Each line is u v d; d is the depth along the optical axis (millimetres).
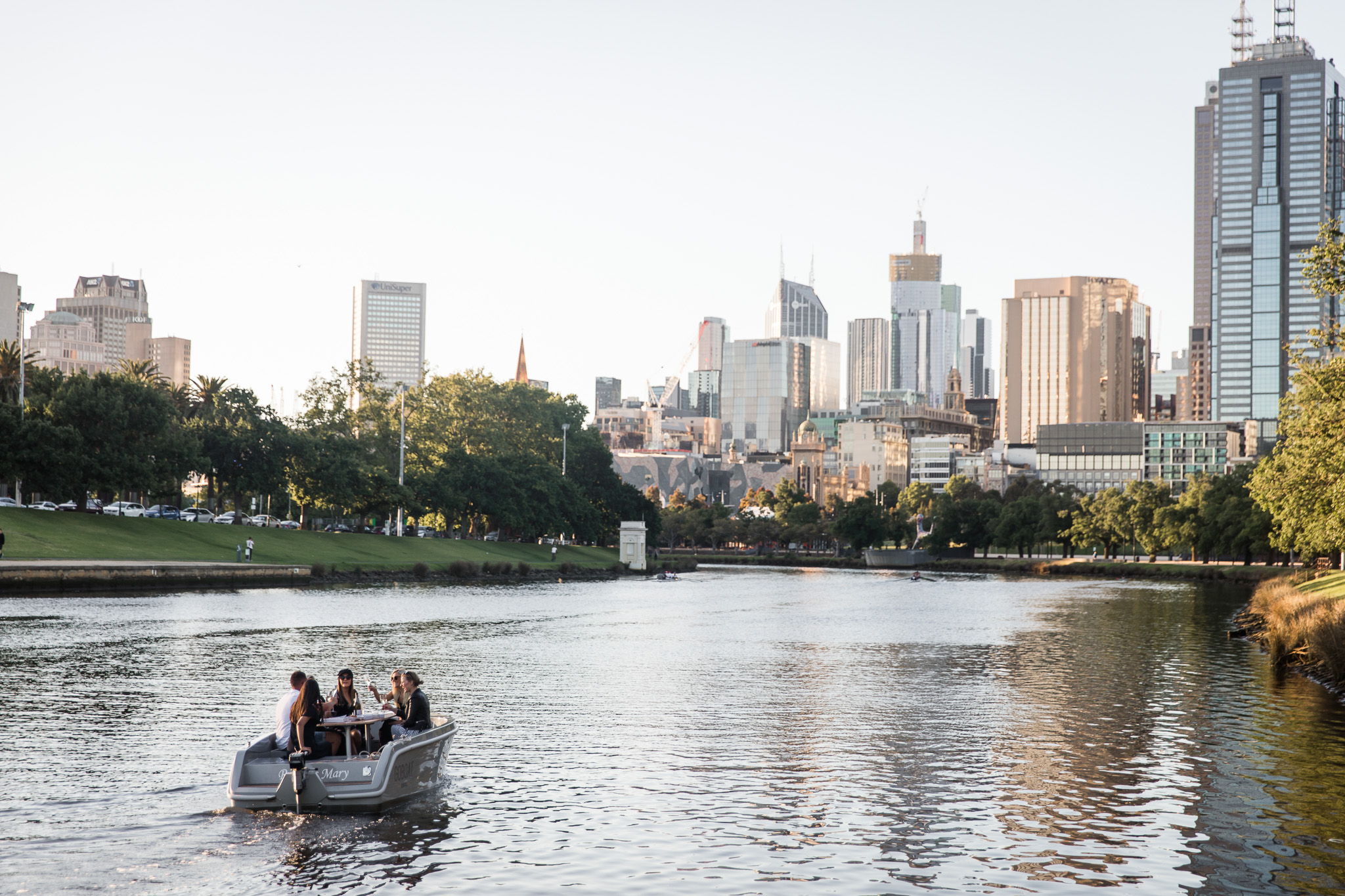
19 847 23422
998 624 83062
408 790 27312
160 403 119812
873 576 193375
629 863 22594
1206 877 21984
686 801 27266
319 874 21938
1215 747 34188
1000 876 21969
